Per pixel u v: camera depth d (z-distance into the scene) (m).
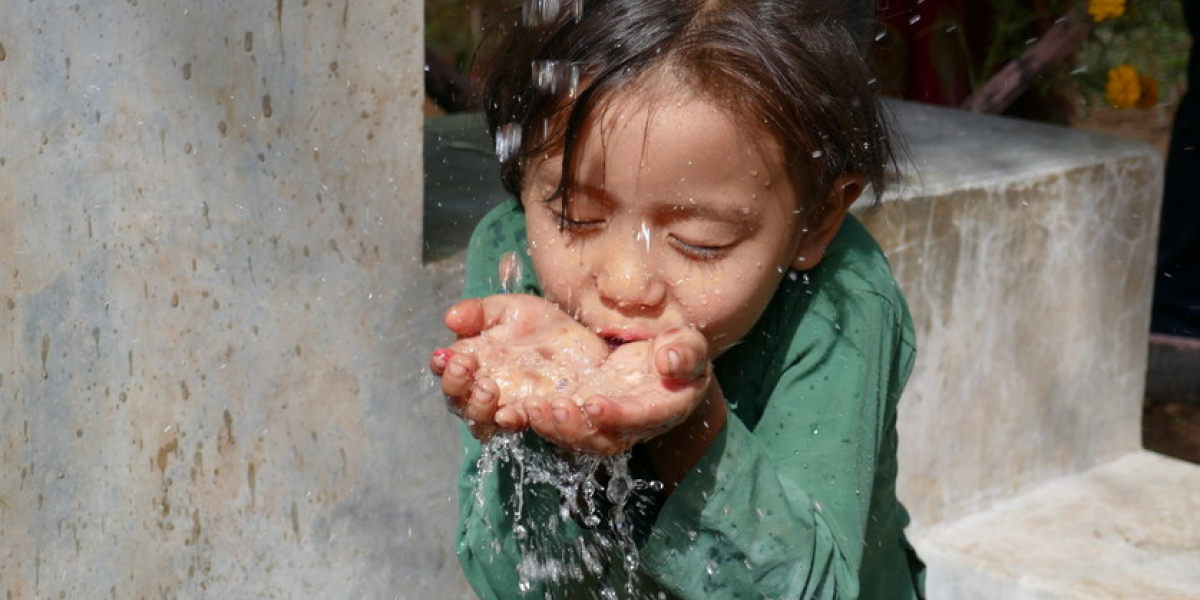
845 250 1.83
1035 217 3.12
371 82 2.25
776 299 1.77
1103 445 3.41
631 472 1.75
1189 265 5.00
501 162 1.77
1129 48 5.90
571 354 1.51
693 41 1.55
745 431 1.63
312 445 2.35
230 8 2.20
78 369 2.37
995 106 4.71
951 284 2.97
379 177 2.29
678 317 1.56
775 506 1.61
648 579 1.80
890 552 2.07
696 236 1.54
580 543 1.74
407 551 2.46
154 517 2.39
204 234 2.28
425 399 2.43
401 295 2.36
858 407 1.72
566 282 1.59
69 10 2.25
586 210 1.56
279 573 2.39
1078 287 3.25
